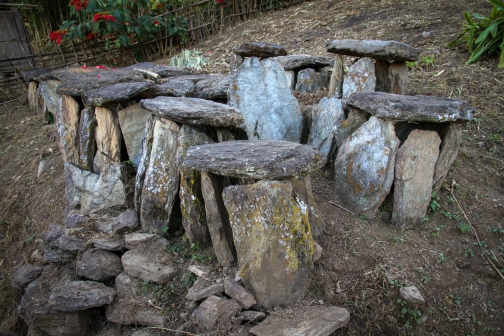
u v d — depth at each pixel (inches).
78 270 114.6
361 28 235.8
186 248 112.7
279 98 139.9
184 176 108.9
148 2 276.7
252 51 171.6
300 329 82.0
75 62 282.7
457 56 182.5
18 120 234.2
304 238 91.7
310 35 249.8
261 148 96.1
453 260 103.6
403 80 145.9
